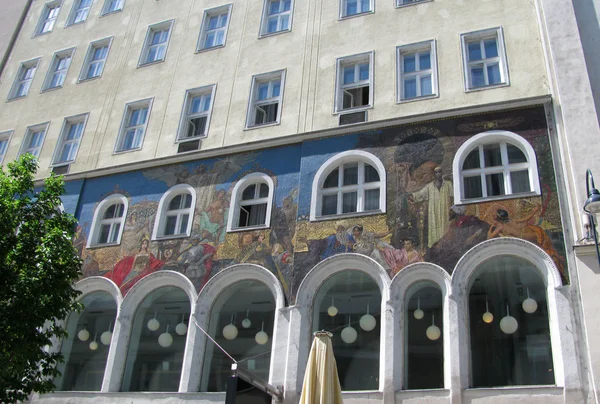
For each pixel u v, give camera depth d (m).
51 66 30.20
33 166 18.67
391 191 19.39
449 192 18.67
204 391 18.97
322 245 19.31
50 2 32.97
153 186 23.34
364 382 17.25
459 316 16.78
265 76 24.30
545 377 15.67
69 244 17.67
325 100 22.48
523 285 16.86
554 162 18.03
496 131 19.12
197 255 21.05
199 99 25.30
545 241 16.97
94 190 24.48
